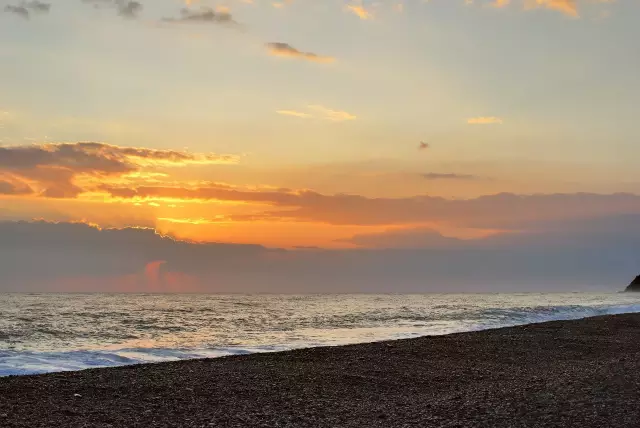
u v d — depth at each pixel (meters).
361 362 20.75
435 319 47.94
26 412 12.55
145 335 34.62
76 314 55.94
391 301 111.75
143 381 16.52
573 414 12.12
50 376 17.05
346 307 77.38
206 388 15.65
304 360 21.19
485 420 11.81
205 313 60.38
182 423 11.80
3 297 130.12
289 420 12.07
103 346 27.91
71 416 12.33
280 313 60.62
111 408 13.19
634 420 11.55
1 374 18.64
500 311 56.00
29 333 34.38
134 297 144.00
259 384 16.33
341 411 12.92
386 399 14.30
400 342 26.91
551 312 54.34
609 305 69.62
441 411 12.74
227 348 26.53
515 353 23.44
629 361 20.67
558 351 24.12
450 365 20.19
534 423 11.45
